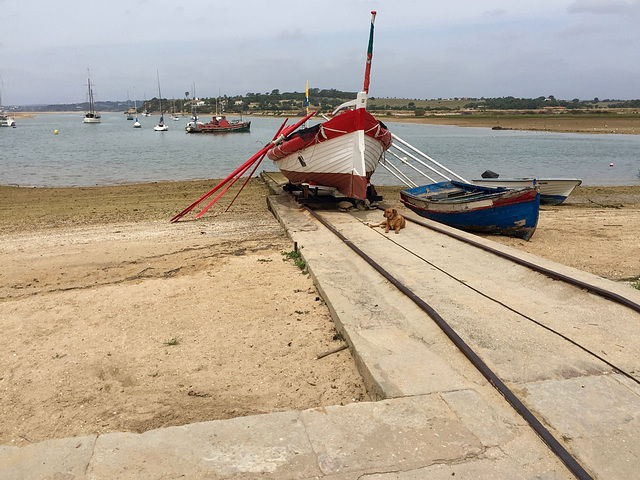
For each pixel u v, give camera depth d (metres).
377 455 3.37
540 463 3.29
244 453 3.40
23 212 15.34
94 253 10.00
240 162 35.41
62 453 3.42
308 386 4.88
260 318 6.58
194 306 7.02
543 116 127.75
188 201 17.50
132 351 5.69
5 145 53.28
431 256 8.66
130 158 38.25
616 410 3.93
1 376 5.15
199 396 4.74
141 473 3.21
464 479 3.13
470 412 3.87
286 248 10.28
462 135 74.00
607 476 3.20
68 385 4.97
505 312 6.03
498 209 11.09
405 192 13.94
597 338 5.25
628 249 10.26
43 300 7.30
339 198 14.81
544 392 4.20
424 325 5.64
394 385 4.31
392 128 97.50
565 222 13.56
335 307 6.30
